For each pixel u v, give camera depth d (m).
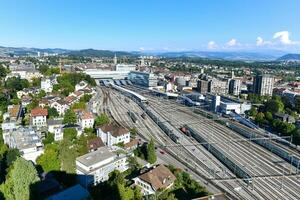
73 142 153.38
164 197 105.94
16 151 128.25
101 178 120.75
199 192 113.25
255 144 192.62
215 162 156.25
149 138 190.12
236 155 170.00
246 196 121.81
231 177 138.50
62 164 124.56
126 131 165.12
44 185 110.81
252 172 147.00
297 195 125.81
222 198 99.25
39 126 187.00
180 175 127.19
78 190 103.88
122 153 137.12
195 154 166.62
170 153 163.38
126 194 102.25
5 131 164.00
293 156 166.25
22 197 96.50
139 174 123.38
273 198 122.19
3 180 119.19
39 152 137.50
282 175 145.12
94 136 164.00
